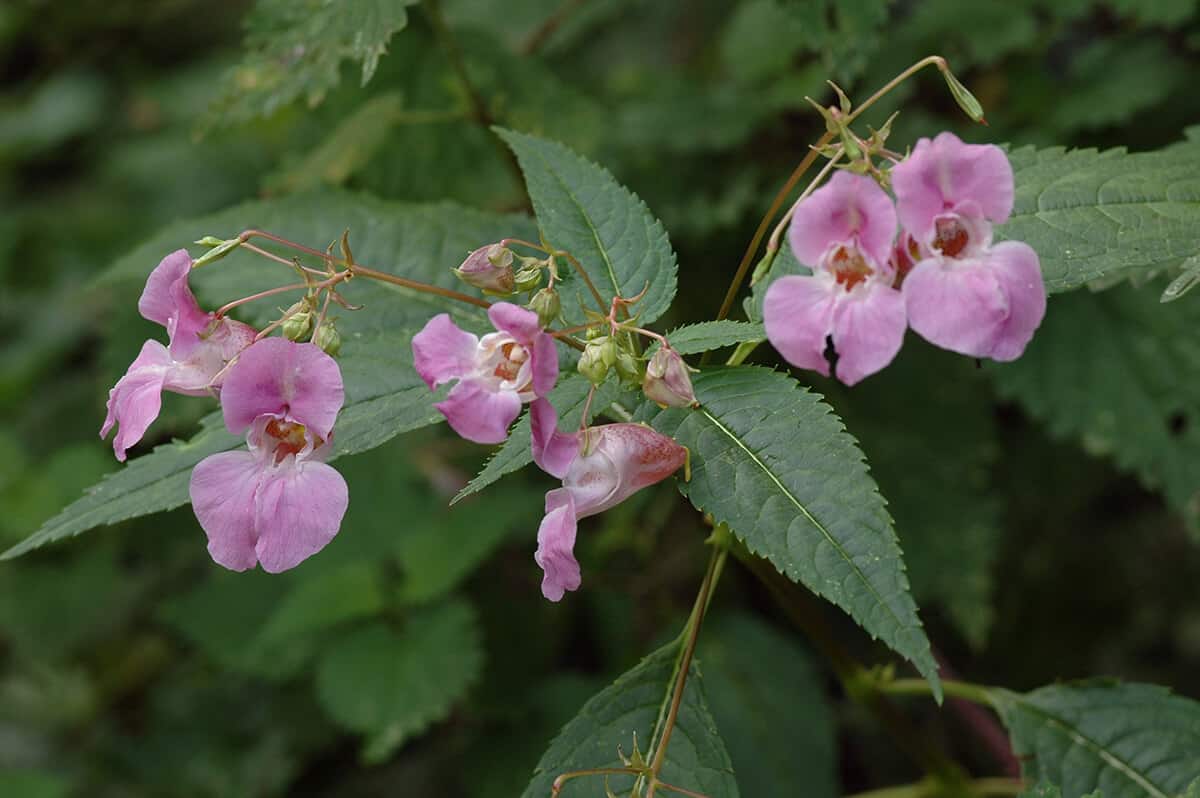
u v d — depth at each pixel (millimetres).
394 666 779
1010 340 588
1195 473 740
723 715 776
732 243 818
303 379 595
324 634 803
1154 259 625
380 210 708
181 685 971
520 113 814
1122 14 774
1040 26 806
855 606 576
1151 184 638
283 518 596
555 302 599
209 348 612
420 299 686
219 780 894
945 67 604
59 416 1090
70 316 1143
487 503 811
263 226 712
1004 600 895
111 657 988
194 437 641
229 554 597
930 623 878
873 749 850
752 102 827
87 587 978
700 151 835
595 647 831
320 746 896
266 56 728
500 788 783
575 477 596
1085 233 633
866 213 592
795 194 793
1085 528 924
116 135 1262
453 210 706
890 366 798
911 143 792
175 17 1316
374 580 796
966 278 588
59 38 1304
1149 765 663
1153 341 751
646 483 600
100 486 634
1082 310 760
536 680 805
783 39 838
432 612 792
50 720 966
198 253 715
